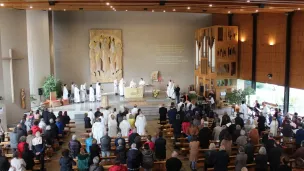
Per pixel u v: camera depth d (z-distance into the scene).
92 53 26.92
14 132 12.30
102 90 27.50
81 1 16.06
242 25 24.61
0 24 18.80
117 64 27.42
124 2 16.59
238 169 9.67
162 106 18.02
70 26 26.55
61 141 15.88
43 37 23.31
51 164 13.20
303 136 12.85
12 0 15.36
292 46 19.86
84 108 22.23
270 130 14.98
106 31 26.97
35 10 22.84
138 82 28.09
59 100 23.27
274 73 21.53
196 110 16.89
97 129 13.56
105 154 11.92
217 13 25.80
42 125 14.15
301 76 19.25
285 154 13.44
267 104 21.70
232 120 16.52
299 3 15.78
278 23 20.98
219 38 24.39
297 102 20.02
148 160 10.04
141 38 27.70
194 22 28.39
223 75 24.62
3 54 19.03
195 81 27.91
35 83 23.19
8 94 19.38
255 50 23.30
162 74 28.41
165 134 17.12
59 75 26.80
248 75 24.16
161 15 27.81
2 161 9.39
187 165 12.88
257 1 15.30
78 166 9.57
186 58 28.58
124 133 14.43
